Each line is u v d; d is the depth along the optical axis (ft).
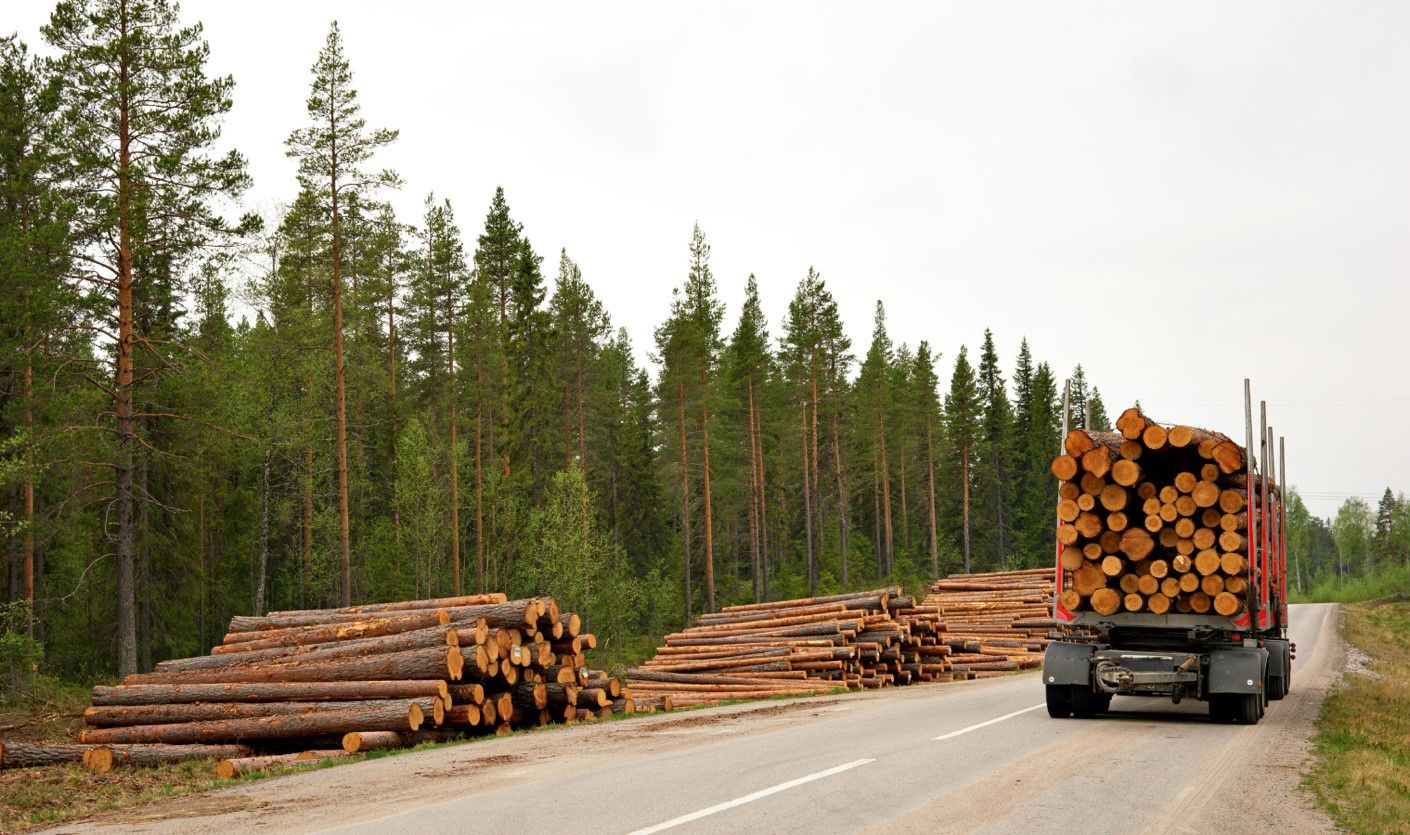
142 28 87.97
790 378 227.81
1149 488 48.19
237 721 48.24
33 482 89.25
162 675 54.19
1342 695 65.16
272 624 61.11
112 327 85.87
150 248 87.61
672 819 25.55
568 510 166.40
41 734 57.11
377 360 157.58
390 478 180.55
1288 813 28.04
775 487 253.24
